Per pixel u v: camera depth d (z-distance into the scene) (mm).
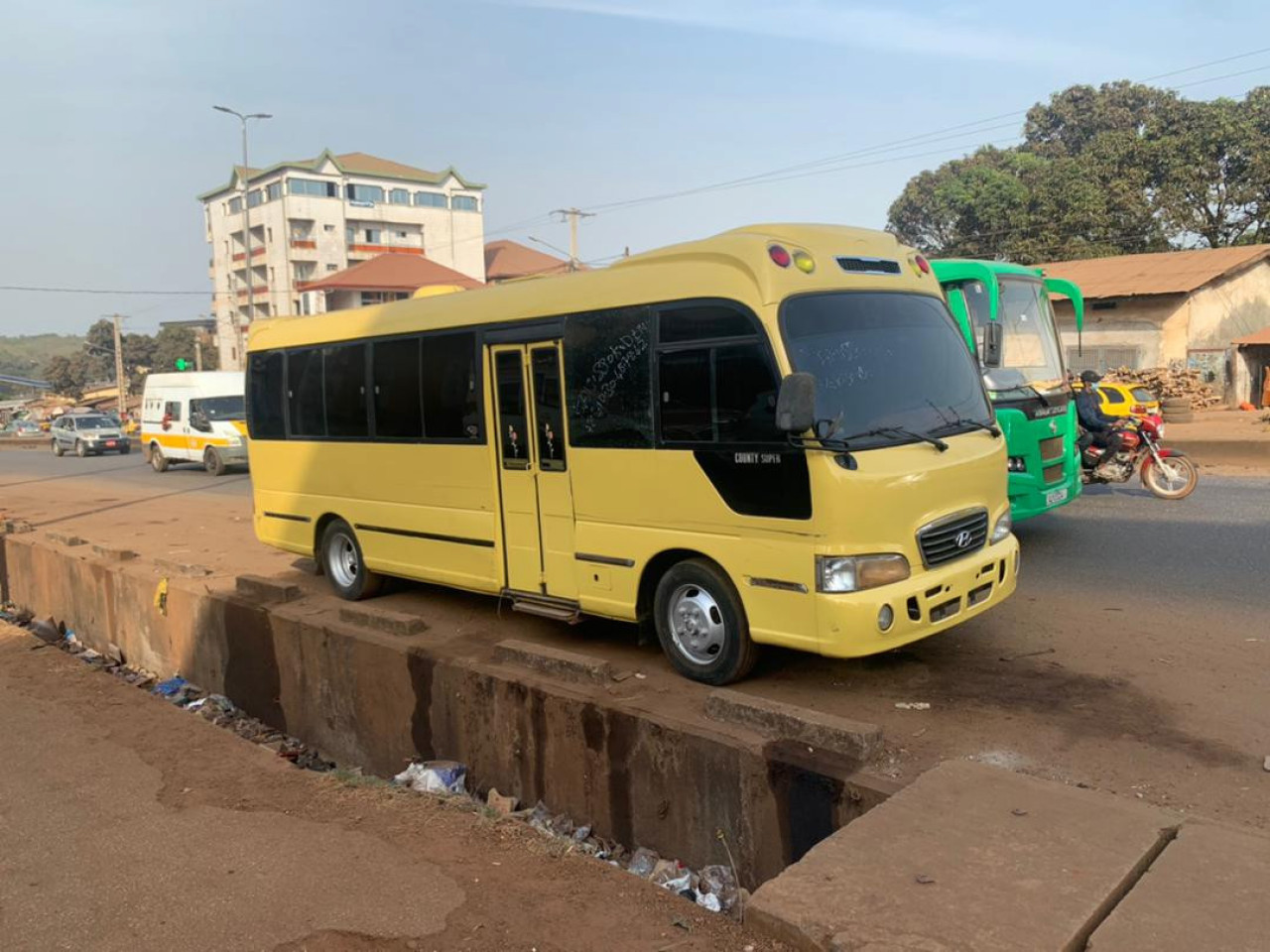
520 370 6855
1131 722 5047
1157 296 29516
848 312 5719
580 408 6426
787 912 3211
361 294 65000
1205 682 5602
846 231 6191
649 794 5266
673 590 6004
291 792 5043
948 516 5531
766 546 5410
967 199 42844
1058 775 4438
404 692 7023
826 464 5117
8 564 13633
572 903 3701
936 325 6242
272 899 3881
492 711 6258
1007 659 6188
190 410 24578
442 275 65312
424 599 8812
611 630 7441
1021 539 10109
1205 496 12438
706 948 3277
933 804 3902
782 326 5332
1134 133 39906
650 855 5230
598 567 6445
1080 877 3312
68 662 7949
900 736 4973
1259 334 29594
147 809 4895
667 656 6539
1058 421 9086
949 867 3420
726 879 4812
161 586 10016
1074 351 31609
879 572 5172
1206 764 4496
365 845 4344
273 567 11125
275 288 75625
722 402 5574
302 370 9250
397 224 79750
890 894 3264
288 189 74125
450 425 7516
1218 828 3619
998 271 9016
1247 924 3002
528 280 7051
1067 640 6562
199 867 4211
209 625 9273
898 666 6113
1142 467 12336
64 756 5754
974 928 3047
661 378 5906
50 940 3672
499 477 7129
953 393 6098
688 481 5781
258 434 10008
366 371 8383
